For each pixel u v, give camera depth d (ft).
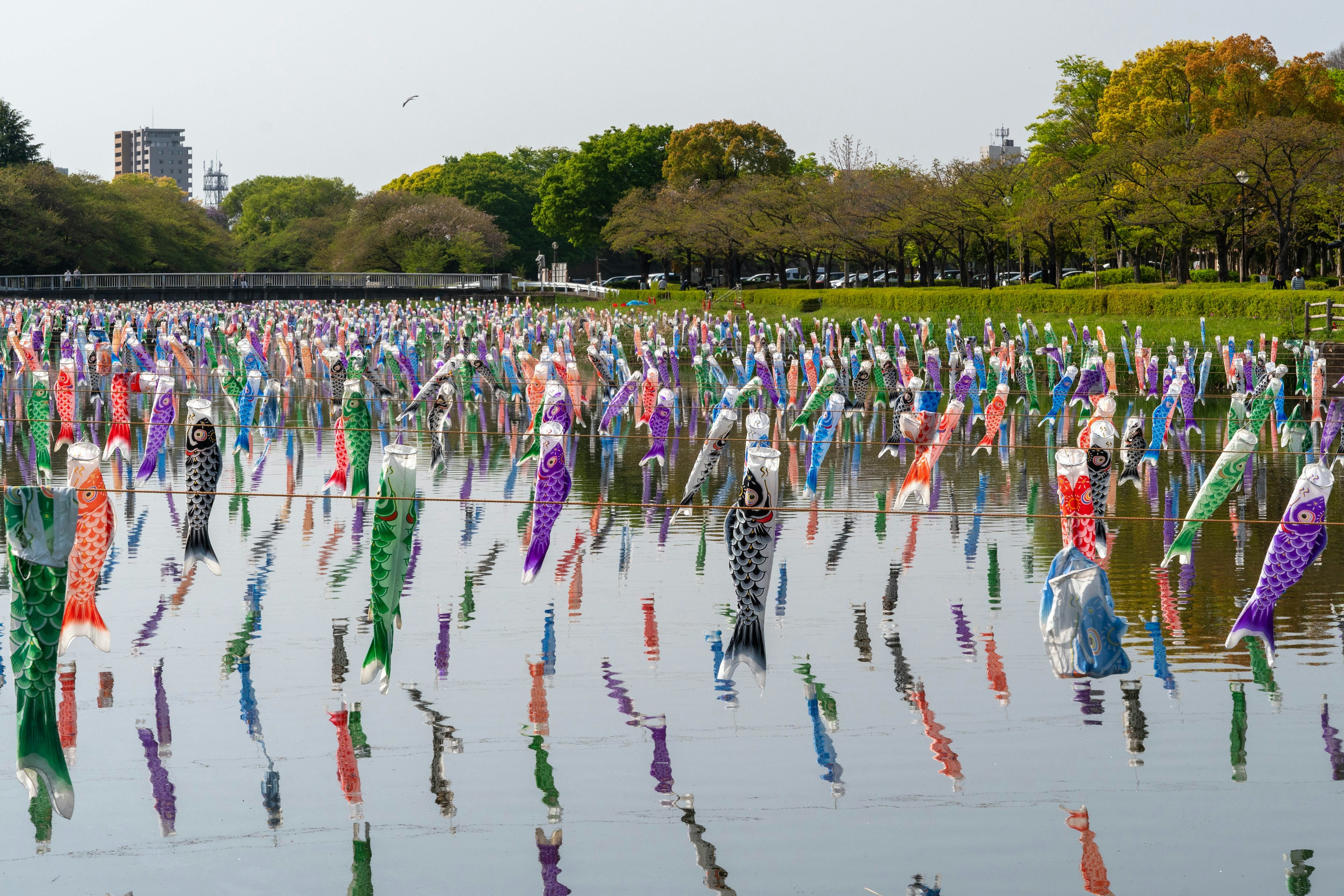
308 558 49.83
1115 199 194.70
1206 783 27.94
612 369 119.24
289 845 25.35
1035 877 23.98
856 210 236.43
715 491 67.62
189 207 418.10
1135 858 24.67
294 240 418.92
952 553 51.37
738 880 23.97
